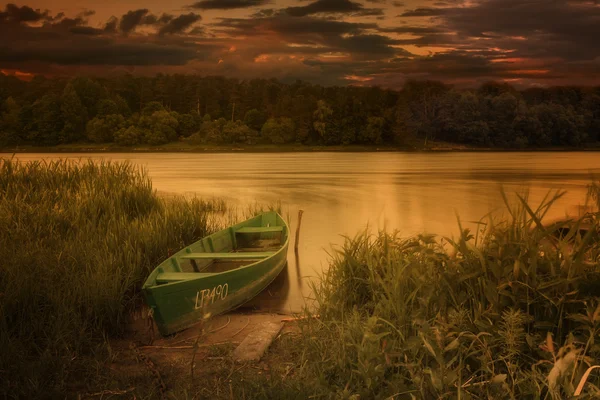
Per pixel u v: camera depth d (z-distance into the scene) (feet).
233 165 166.30
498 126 336.29
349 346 15.88
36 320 20.98
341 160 204.03
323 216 59.77
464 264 16.71
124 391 16.35
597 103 367.86
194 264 30.58
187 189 90.07
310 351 17.56
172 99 401.70
